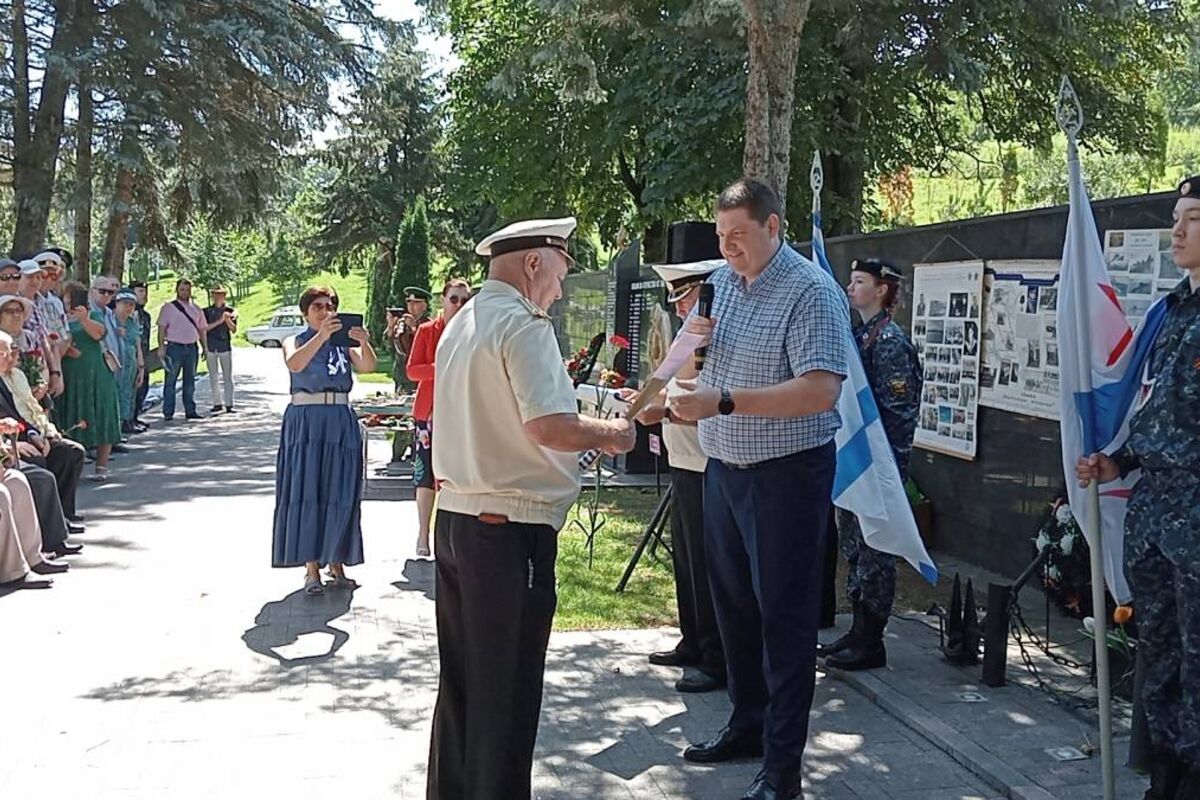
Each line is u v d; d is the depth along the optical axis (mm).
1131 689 4781
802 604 3893
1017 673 5277
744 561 4137
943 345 7699
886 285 5312
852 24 12562
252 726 4594
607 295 12172
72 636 5762
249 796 3945
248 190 20906
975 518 7414
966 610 5395
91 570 7133
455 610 3496
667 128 14875
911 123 17641
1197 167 24438
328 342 6551
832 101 15039
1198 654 3492
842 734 4617
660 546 7906
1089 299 3773
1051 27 13734
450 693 3529
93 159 18594
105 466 10602
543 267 3461
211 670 5277
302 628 5973
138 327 14727
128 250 27078
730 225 3863
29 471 7324
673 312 7801
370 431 14781
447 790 3518
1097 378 3793
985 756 4270
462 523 3387
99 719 4645
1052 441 6582
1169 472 3541
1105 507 4020
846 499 4945
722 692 5094
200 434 14297
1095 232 3832
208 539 8070
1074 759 4250
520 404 3242
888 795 4047
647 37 13320
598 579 7078
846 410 4953
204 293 60875
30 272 9320
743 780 4160
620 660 5535
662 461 11031
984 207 25016
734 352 3941
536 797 4008
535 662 3449
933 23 13953
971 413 7383
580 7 9539
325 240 35312
